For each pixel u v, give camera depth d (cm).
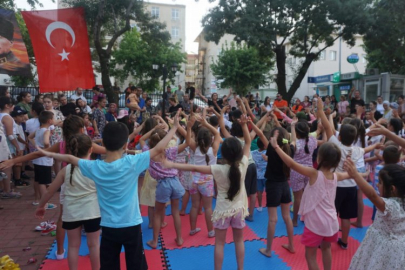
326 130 449
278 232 495
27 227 504
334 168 323
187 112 1169
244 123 371
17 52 841
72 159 269
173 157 418
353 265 281
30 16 822
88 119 801
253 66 2927
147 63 2817
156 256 416
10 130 603
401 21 1505
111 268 264
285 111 940
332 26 1541
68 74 853
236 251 345
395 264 251
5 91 980
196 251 431
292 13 1547
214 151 453
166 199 425
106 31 2053
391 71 2230
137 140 584
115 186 259
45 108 649
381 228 264
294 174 488
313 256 323
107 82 1531
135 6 1616
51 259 402
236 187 319
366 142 602
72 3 1530
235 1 1552
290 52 1819
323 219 314
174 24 4784
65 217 316
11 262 263
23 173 780
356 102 1200
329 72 3262
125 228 260
